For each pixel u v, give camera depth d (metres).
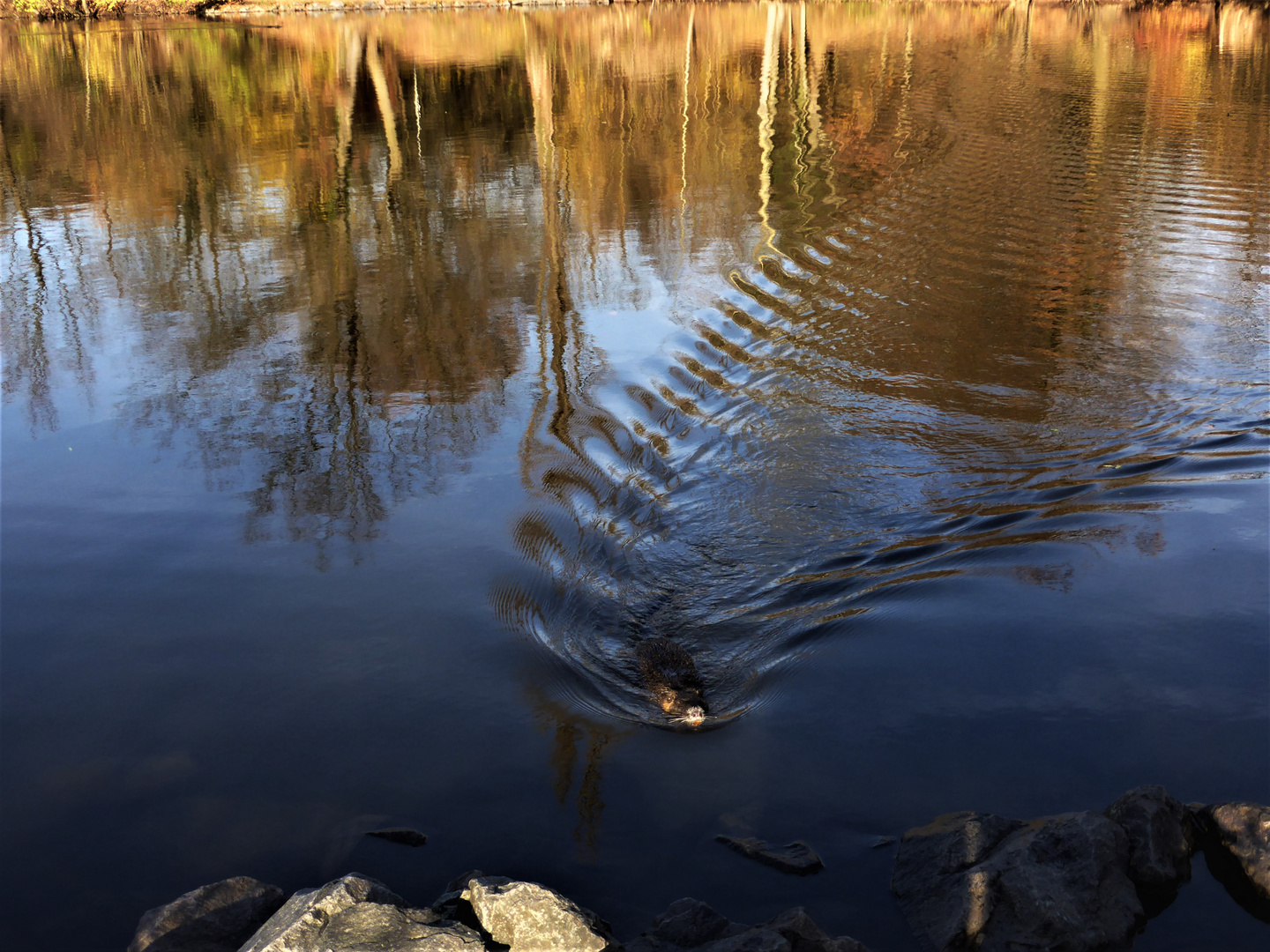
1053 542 8.04
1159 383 11.09
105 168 24.91
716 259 16.19
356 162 25.64
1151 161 21.91
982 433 10.04
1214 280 14.45
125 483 9.38
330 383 11.70
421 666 6.68
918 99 31.41
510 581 7.64
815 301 14.06
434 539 8.27
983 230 17.30
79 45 48.16
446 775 5.71
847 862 5.04
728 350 12.42
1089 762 5.62
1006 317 13.27
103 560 8.06
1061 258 15.62
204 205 21.12
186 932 4.56
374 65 40.25
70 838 5.32
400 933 4.38
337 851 5.19
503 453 9.79
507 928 4.51
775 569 7.79
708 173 23.02
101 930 4.77
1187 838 5.02
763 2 62.34
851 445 9.84
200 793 5.60
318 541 8.28
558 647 6.88
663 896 4.88
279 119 32.44
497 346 12.75
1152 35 45.72
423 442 10.10
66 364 12.52
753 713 6.19
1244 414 10.23
